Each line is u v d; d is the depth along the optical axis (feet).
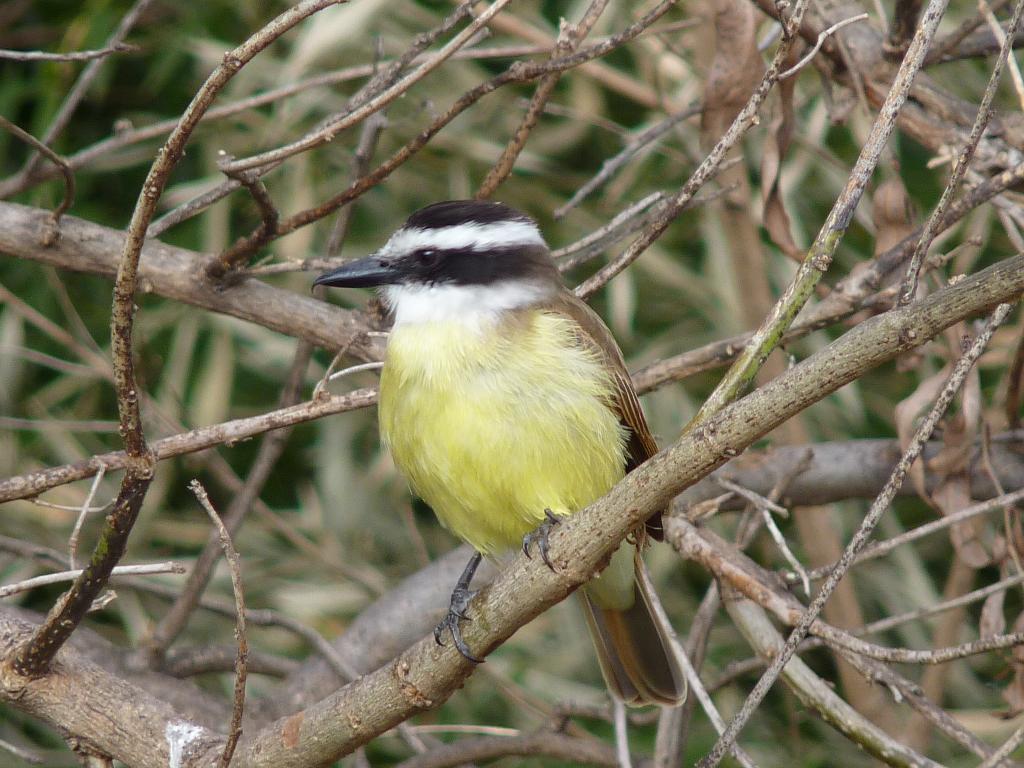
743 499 31.68
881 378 45.01
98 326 41.16
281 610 39.14
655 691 26.11
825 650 41.42
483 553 24.18
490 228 24.40
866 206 39.40
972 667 40.91
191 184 41.86
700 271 44.32
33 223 26.66
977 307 15.38
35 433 40.40
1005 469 31.04
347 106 25.88
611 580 25.29
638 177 43.80
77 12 44.24
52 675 20.79
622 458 24.06
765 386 16.44
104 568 18.58
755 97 21.08
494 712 38.83
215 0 43.09
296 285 40.57
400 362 23.43
